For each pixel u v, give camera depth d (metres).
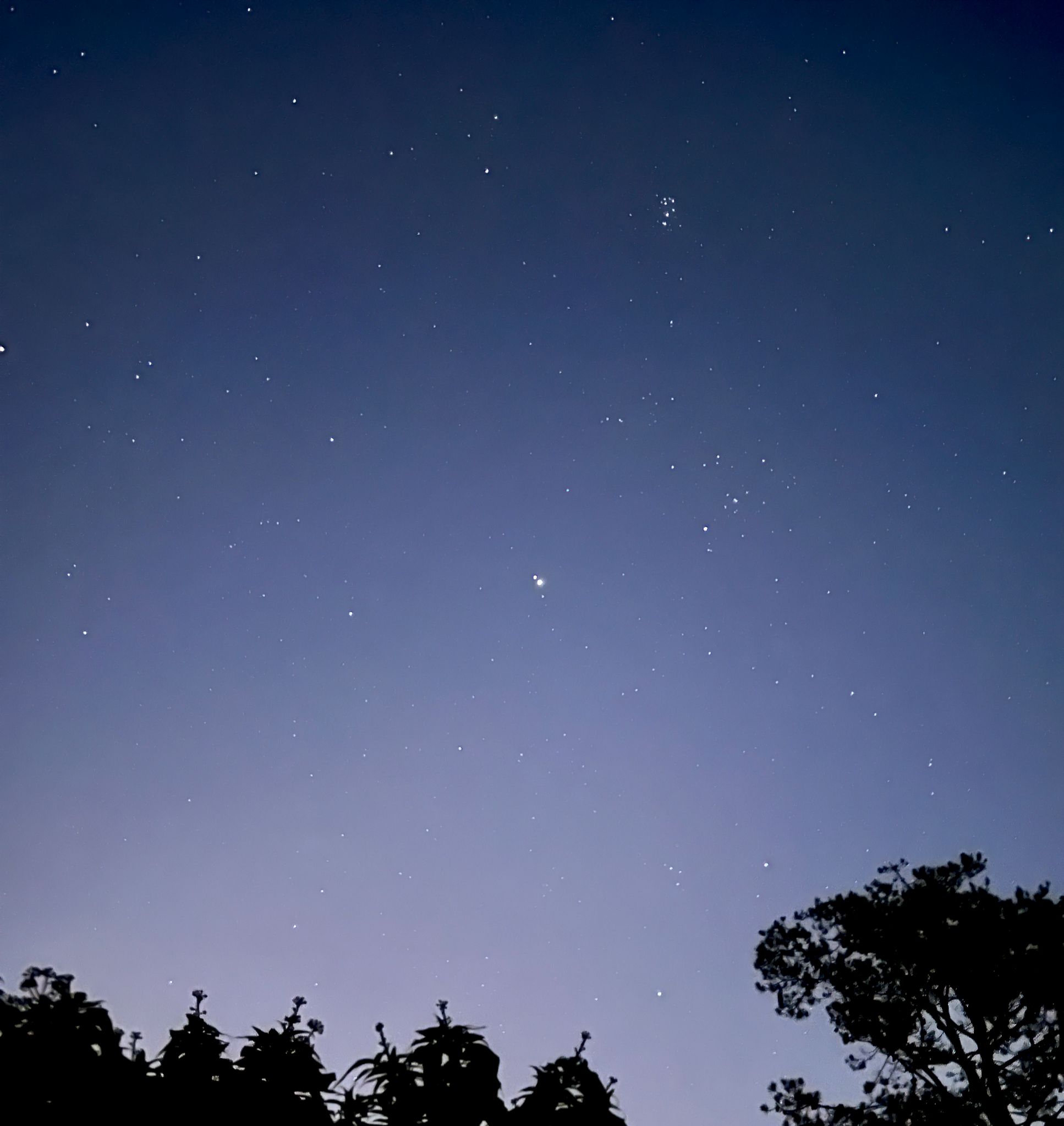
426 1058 4.16
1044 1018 8.07
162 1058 4.04
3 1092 3.64
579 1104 4.12
